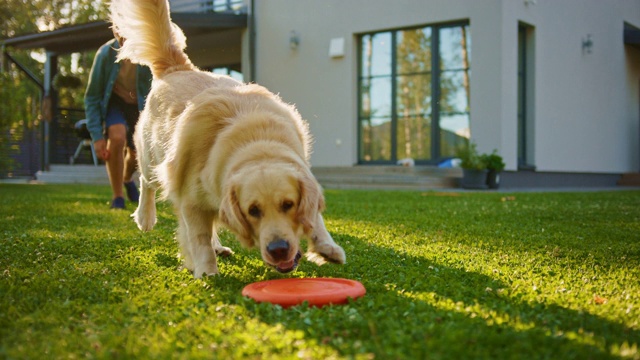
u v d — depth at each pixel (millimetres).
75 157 18953
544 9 14695
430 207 7719
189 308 2527
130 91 7004
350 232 5219
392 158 14875
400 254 4023
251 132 3293
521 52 14570
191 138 3447
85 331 2264
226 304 2607
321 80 15414
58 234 4996
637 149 20016
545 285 3020
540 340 2033
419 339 2076
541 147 14820
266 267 3693
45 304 2633
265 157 3107
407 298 2721
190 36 16828
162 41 4570
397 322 2275
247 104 3582
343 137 15211
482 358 1892
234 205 2963
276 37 15945
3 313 2500
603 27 17547
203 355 1919
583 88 16641
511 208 7562
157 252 4191
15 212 6926
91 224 5812
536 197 9742
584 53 16594
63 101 27438
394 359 1876
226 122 3430
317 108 15523
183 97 3961
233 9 16828
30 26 29656
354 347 1961
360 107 15219
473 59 13523
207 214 3547
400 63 14664
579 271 3426
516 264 3678
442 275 3295
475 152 12797
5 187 13773
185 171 3465
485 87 13414
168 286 3051
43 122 19188
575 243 4488
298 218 2975
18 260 3771
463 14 13586
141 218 5004
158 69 4578
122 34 4656
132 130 7332
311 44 15484
